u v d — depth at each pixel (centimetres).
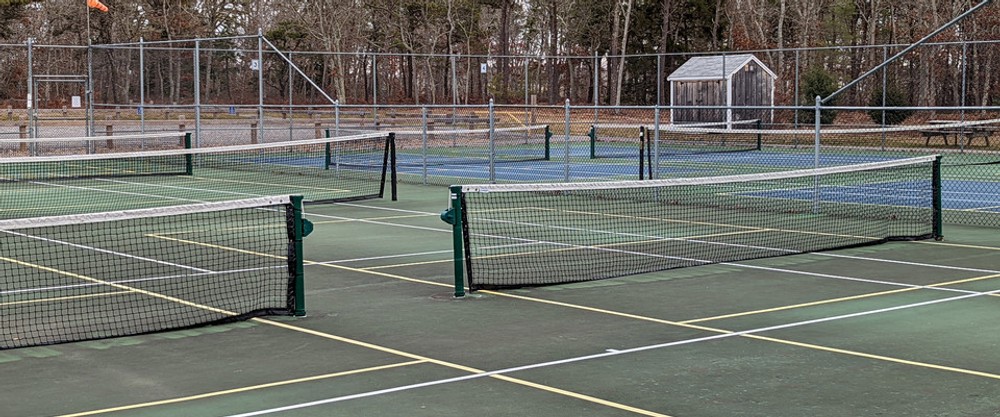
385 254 1705
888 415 823
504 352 1039
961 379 930
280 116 5306
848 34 7450
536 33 9606
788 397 875
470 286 1362
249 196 2627
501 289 1388
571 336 1111
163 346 1076
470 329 1148
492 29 9519
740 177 1680
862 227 2012
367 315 1227
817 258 1644
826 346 1059
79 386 923
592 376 945
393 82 8556
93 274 1509
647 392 891
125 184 2964
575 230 1973
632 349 1050
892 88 4391
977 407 843
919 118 4388
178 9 7919
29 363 1007
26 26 8069
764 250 1725
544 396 879
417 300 1319
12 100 5028
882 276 1479
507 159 3697
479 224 2064
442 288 1402
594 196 2522
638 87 7019
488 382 924
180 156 3731
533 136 4591
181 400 875
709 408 845
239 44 7988
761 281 1443
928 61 5109
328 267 1580
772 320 1188
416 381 930
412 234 1942
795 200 2414
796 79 3950
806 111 4619
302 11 8419
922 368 970
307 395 887
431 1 8375
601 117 5297
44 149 3991
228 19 8806
